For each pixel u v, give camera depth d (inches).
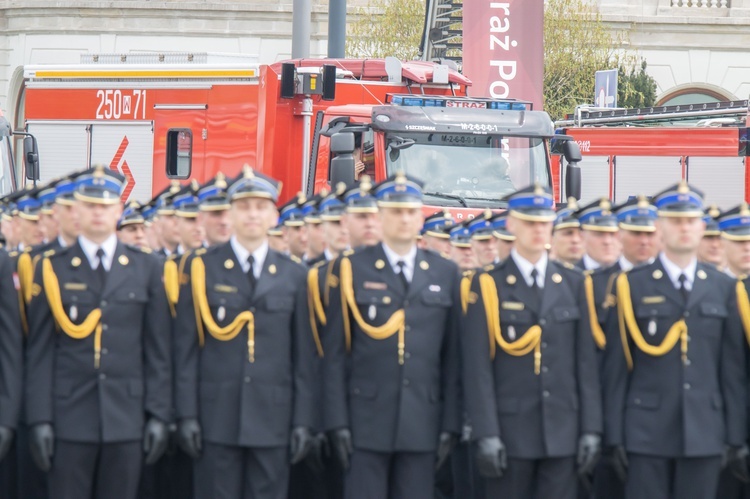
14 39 3304.6
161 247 898.7
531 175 1350.9
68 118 1685.5
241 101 1510.8
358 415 683.4
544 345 674.8
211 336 691.4
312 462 716.7
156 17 3277.6
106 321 681.0
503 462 664.4
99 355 677.3
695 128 2096.5
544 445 668.7
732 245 716.0
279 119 1481.3
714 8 3427.7
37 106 1713.8
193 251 705.6
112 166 1644.9
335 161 1274.6
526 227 677.9
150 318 690.8
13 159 1631.4
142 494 773.9
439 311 692.1
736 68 3442.4
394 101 1360.7
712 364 680.4
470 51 1647.4
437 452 689.6
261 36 3304.6
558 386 674.8
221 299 689.0
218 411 682.8
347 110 1386.6
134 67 1620.3
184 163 1579.7
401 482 685.9
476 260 890.7
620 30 3385.8
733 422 677.3
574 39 3129.9
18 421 695.1
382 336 682.2
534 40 1647.4
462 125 1343.5
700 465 671.8
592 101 3154.5
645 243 744.3
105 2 3262.8
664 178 2124.8
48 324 679.7
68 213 699.4
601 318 733.9
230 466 685.3
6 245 882.8
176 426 695.7
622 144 2149.4
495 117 1364.4
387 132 1320.1
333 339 689.0
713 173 2092.8
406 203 684.1
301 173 1462.8
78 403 675.4
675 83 3435.0
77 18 3270.2
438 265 702.5
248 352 685.9
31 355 679.1
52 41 3272.6
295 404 685.9
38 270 681.6
